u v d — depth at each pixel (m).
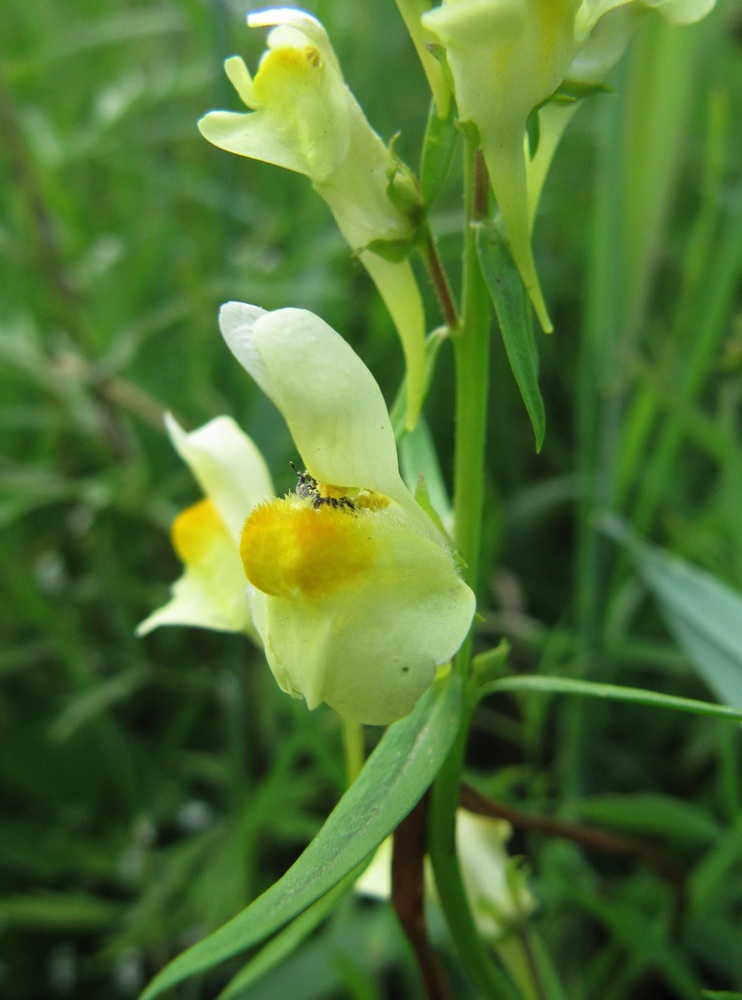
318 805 0.09
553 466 0.11
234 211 0.10
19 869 0.09
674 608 0.07
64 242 0.11
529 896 0.06
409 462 0.05
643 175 0.08
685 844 0.09
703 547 0.09
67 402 0.10
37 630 0.10
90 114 0.13
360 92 0.12
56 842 0.09
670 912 0.07
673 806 0.07
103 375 0.10
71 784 0.10
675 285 0.12
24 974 0.09
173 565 0.10
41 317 0.11
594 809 0.07
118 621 0.10
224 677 0.09
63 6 0.14
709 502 0.10
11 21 0.13
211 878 0.08
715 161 0.09
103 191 0.13
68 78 0.13
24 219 0.10
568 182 0.13
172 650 0.10
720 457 0.09
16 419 0.10
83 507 0.10
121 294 0.11
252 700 0.09
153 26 0.11
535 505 0.10
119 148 0.12
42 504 0.10
